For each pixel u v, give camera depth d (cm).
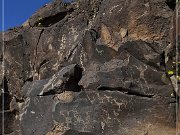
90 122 1023
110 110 1015
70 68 1087
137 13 1085
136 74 1027
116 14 1109
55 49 1195
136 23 1084
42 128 1075
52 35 1216
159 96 997
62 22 1216
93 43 1102
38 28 1271
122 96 1013
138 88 1012
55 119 1059
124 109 1006
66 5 1243
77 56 1120
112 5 1129
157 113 987
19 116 1205
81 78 1080
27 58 1261
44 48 1222
